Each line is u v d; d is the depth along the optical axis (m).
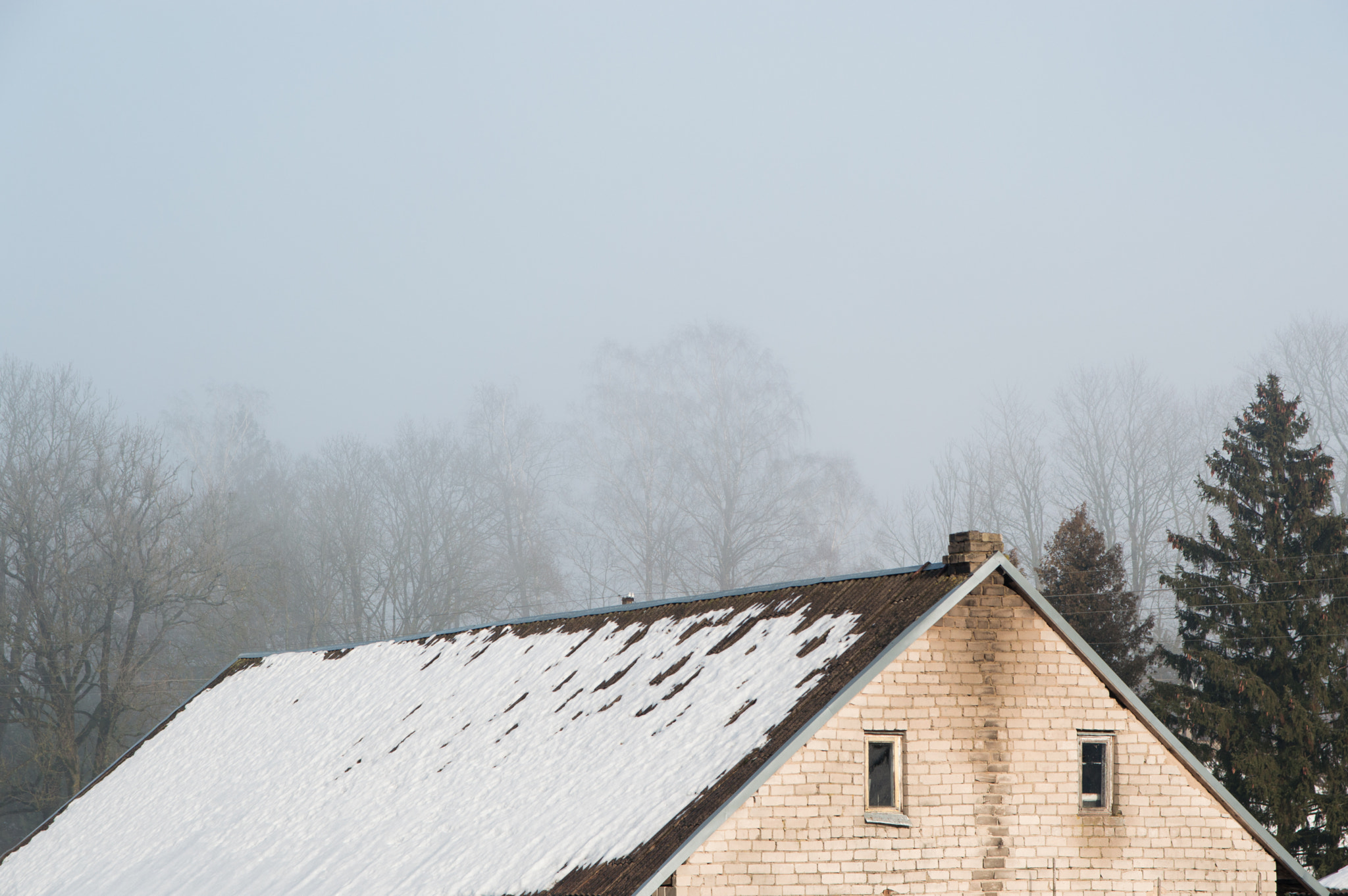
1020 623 21.61
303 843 26.58
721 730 21.36
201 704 39.69
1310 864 43.12
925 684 20.91
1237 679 44.97
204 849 29.17
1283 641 46.31
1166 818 21.81
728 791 19.44
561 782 22.86
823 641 22.20
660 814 19.92
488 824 22.83
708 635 25.27
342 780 28.83
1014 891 20.78
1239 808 22.02
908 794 20.55
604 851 19.83
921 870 20.36
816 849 19.81
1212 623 48.97
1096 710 21.70
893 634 21.00
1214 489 50.22
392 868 23.20
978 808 20.84
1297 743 43.94
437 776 26.20
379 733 30.34
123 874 30.36
